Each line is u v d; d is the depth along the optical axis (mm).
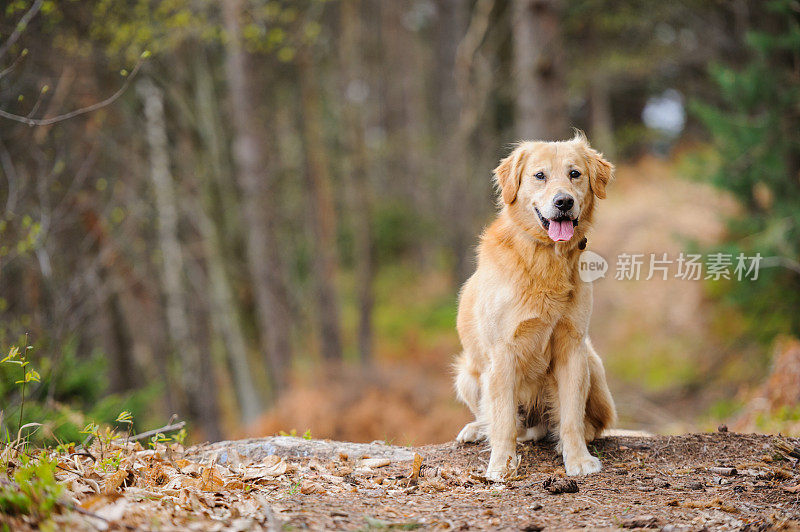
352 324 30719
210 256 19203
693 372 16844
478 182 27844
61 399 9133
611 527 3998
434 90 38406
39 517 3418
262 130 19109
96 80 13766
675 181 24062
